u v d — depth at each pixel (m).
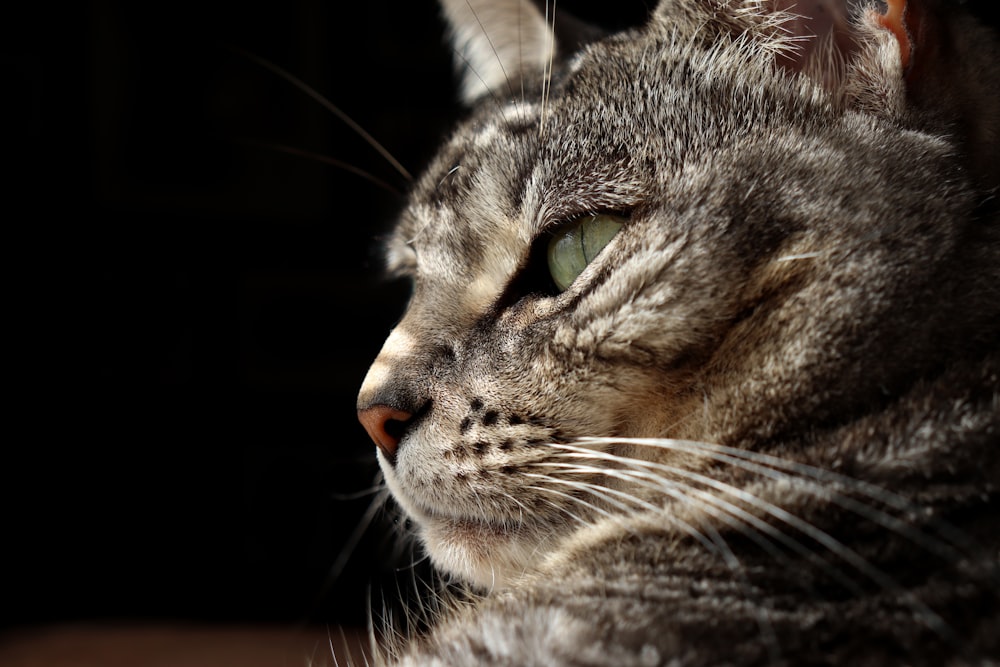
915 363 0.31
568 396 0.32
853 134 0.32
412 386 0.33
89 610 0.72
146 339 0.81
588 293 0.32
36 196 0.80
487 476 0.32
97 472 0.77
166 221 0.83
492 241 0.34
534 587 0.31
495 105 0.37
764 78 0.33
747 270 0.31
